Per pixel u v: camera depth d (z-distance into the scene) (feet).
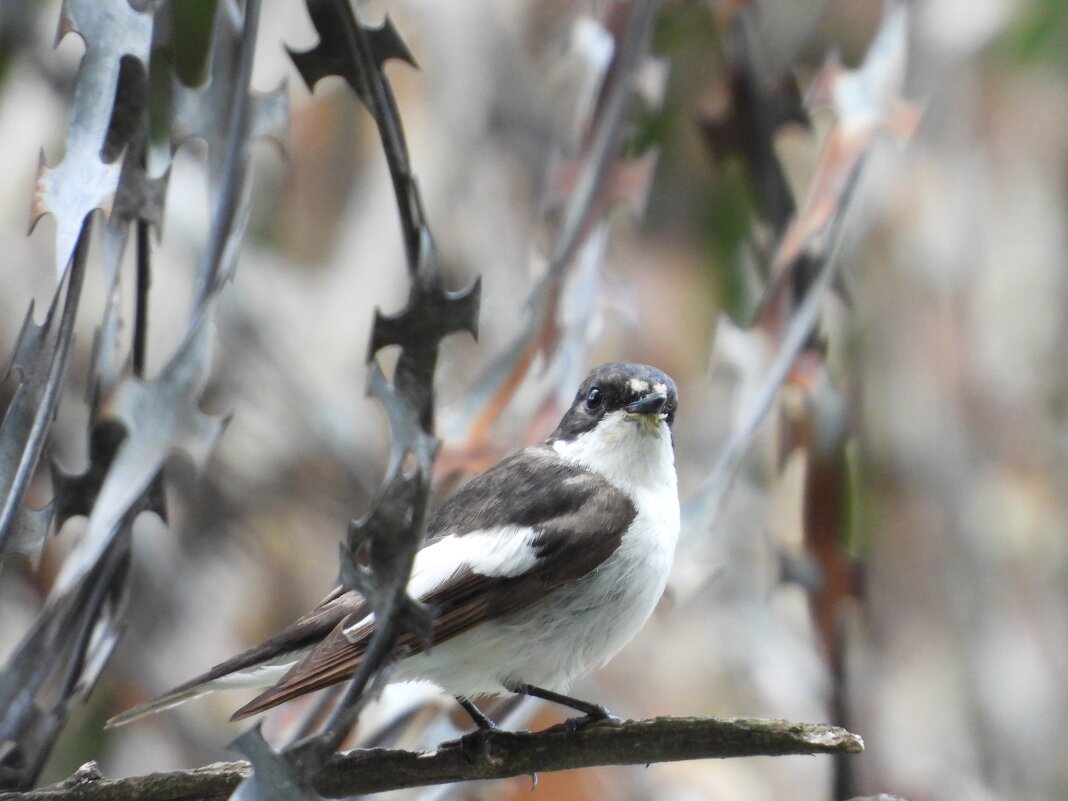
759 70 34.06
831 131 31.53
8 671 20.26
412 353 16.87
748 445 29.12
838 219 30.76
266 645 24.16
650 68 31.40
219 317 37.14
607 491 26.18
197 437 19.29
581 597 25.25
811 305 29.76
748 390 29.89
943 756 40.34
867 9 43.57
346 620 22.57
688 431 40.81
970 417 43.21
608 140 30.50
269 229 39.52
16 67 36.88
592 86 32.30
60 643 20.66
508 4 39.96
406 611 17.02
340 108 40.06
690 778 35.09
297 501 37.37
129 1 20.07
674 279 41.63
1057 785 40.06
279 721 26.68
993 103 44.60
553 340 28.96
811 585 29.53
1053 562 42.27
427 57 39.45
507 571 24.79
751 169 33.81
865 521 41.39
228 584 36.58
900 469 42.80
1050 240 44.16
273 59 38.75
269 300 38.09
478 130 39.01
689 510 28.60
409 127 39.14
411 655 22.86
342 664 21.54
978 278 43.88
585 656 25.58
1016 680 41.19
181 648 35.53
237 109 20.66
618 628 25.72
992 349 43.55
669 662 37.01
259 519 37.06
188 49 34.47
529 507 25.63
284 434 37.37
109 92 19.89
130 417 19.13
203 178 36.19
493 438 28.02
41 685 20.53
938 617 41.86
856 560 29.60
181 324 35.17
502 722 26.23
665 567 26.50
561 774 32.96
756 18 34.58
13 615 31.76
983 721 40.88
